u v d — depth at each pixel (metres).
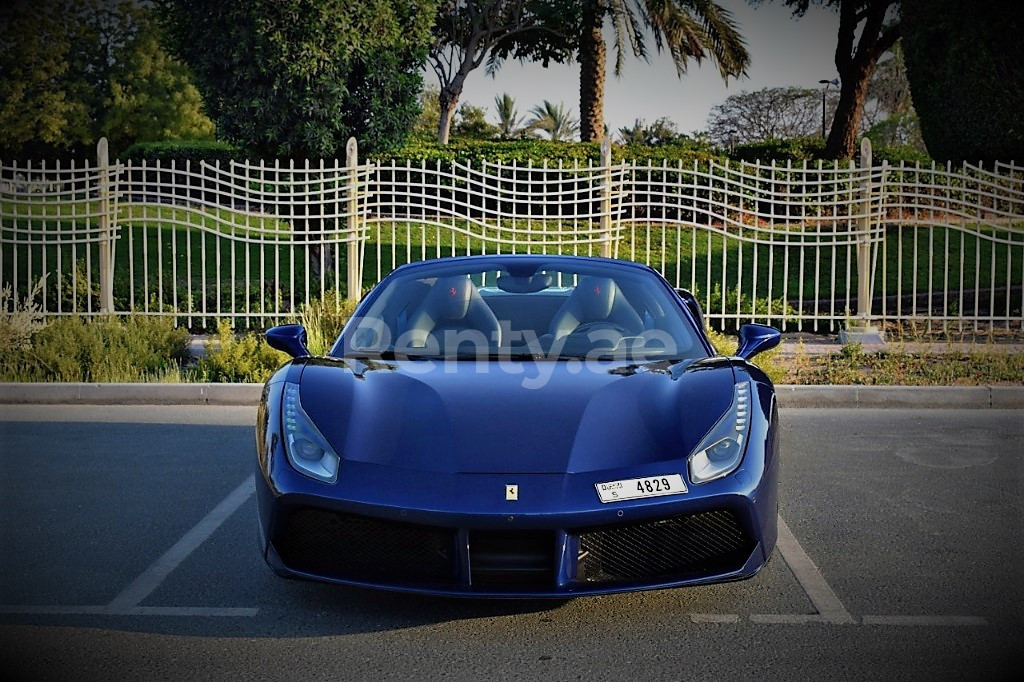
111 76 37.44
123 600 3.66
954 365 9.21
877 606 3.59
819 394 8.05
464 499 3.14
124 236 18.33
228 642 3.25
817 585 3.83
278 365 8.76
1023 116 15.38
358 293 10.88
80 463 5.95
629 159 18.53
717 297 12.09
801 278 11.44
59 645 3.23
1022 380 8.63
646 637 3.29
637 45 24.64
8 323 9.01
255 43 12.60
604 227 11.07
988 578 3.90
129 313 10.38
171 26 13.15
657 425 3.45
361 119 14.14
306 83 13.04
